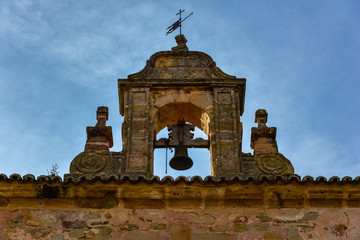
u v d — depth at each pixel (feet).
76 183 34.76
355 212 35.35
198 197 35.29
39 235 34.01
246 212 35.19
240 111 43.96
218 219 34.91
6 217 34.63
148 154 38.65
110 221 34.71
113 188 35.17
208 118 40.88
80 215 34.88
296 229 34.65
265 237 34.27
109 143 40.22
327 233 34.60
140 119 40.42
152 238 34.14
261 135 39.63
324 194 35.47
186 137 40.40
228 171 37.60
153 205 35.42
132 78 42.73
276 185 35.12
